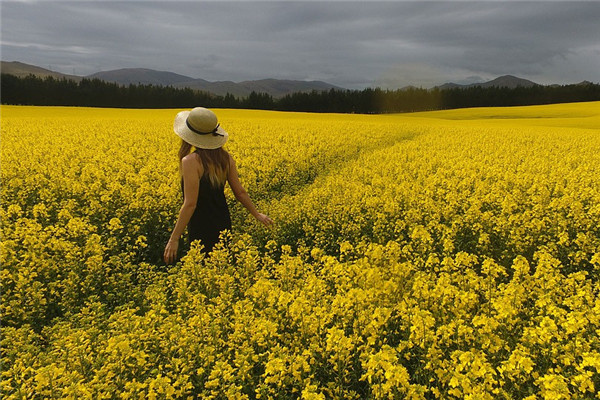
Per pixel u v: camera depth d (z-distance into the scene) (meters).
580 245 6.26
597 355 3.10
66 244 6.02
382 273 5.15
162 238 7.61
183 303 4.62
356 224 7.98
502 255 6.52
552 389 2.84
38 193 9.80
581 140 26.25
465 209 8.97
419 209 8.84
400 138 29.38
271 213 8.50
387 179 12.37
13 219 7.86
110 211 8.53
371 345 3.99
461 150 20.72
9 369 3.41
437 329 3.84
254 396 3.55
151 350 3.90
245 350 3.63
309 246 7.55
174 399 3.30
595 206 8.21
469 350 3.66
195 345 3.72
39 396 3.32
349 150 21.16
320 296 4.64
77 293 5.13
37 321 4.89
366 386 3.61
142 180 11.08
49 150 16.41
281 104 120.88
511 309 3.94
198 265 5.41
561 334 3.68
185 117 5.74
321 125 34.31
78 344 3.71
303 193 11.52
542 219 7.84
